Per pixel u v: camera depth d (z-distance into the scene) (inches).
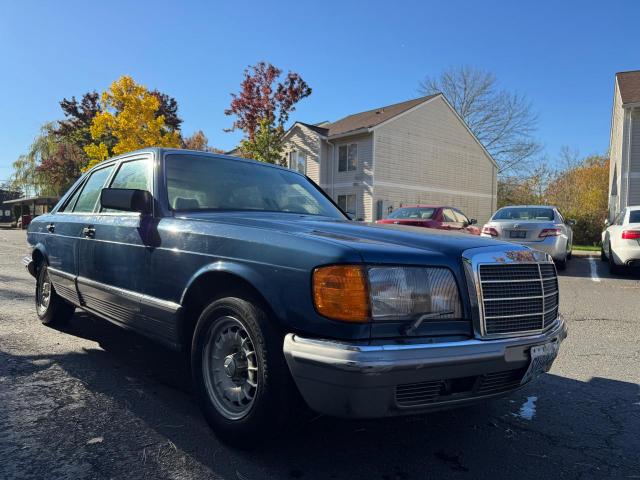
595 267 482.0
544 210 449.7
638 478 100.7
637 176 687.7
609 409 136.5
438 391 93.5
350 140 994.1
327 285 91.0
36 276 217.5
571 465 105.6
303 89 1098.1
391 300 91.3
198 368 115.3
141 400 134.0
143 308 132.7
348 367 84.3
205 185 146.7
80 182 197.9
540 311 110.7
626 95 700.7
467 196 1155.3
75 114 1473.9
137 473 97.0
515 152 1480.1
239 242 108.6
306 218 137.0
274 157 1016.9
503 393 102.9
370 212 956.0
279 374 97.4
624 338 212.5
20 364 160.7
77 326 211.8
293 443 112.3
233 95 1103.6
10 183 1817.2
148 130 994.1
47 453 103.9
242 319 103.7
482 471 102.2
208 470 98.9
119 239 145.0
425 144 1050.1
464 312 98.6
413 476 99.3
